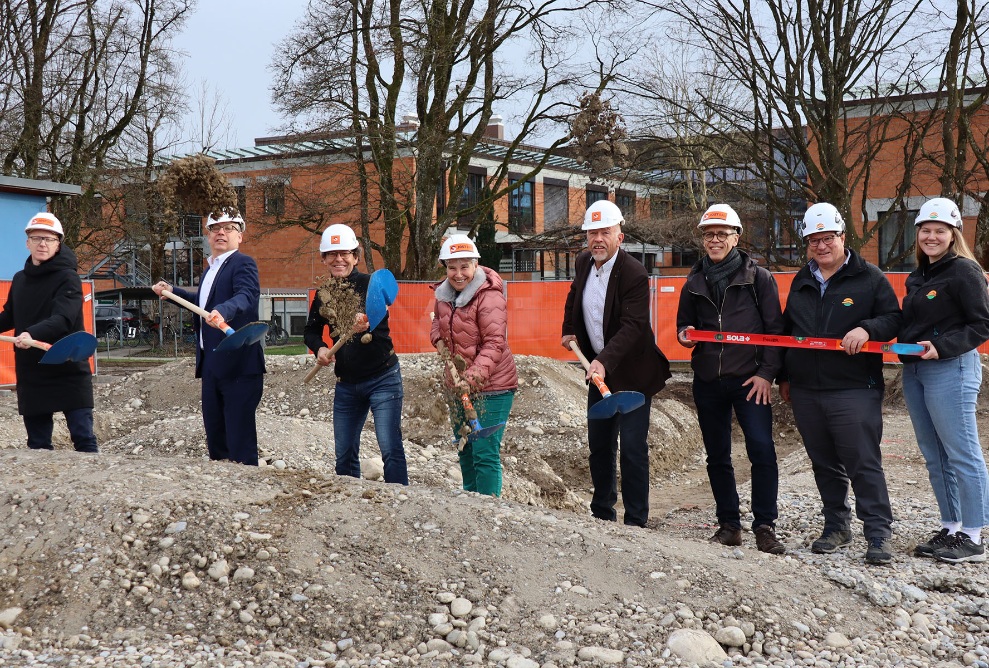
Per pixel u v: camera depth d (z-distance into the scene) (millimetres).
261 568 4004
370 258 22094
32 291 5852
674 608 3943
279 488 4695
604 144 15148
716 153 18250
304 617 3777
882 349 4984
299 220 22703
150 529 4184
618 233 5512
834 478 5316
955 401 4984
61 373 5820
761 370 5336
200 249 29578
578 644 3668
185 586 3914
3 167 22172
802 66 15094
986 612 4355
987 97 14750
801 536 5871
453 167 22141
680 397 14375
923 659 3889
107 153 24500
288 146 22875
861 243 15594
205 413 5504
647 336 5508
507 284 16906
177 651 3564
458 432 5391
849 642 3895
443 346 5480
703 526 6770
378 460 7020
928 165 19750
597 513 5691
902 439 9531
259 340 5348
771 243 17797
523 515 4617
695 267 5672
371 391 5445
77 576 3930
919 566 4902
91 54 23766
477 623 3766
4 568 3998
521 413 10852
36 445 5949
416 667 3510
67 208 23359
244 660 3521
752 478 5465
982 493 5008
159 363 24266
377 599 3891
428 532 4328
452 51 20234
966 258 4957
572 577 4125
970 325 4871
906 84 15547
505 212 38906
